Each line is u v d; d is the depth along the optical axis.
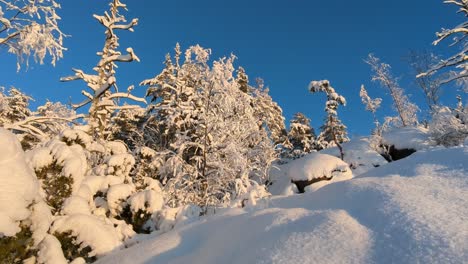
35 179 5.59
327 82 24.61
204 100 12.99
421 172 6.48
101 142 11.12
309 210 5.58
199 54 12.77
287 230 4.73
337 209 5.41
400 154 24.12
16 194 5.06
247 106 13.09
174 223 8.16
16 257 5.36
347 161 24.17
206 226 6.56
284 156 29.14
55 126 10.73
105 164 9.80
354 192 5.96
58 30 9.35
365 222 4.62
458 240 3.51
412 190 5.40
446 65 16.50
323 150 27.50
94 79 11.67
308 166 19.92
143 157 12.17
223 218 6.70
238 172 11.85
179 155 12.11
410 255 3.48
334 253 3.86
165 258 5.54
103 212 8.33
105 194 8.90
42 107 14.98
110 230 7.17
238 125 12.42
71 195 7.16
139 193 8.60
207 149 12.35
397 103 29.33
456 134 20.88
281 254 4.05
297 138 32.06
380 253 3.69
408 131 25.42
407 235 3.86
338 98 24.42
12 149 5.18
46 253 5.51
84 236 6.55
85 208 7.11
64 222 6.57
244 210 7.70
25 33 9.04
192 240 6.15
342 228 4.39
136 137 18.38
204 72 12.73
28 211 5.20
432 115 22.38
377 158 23.75
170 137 15.57
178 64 19.20
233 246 4.98
